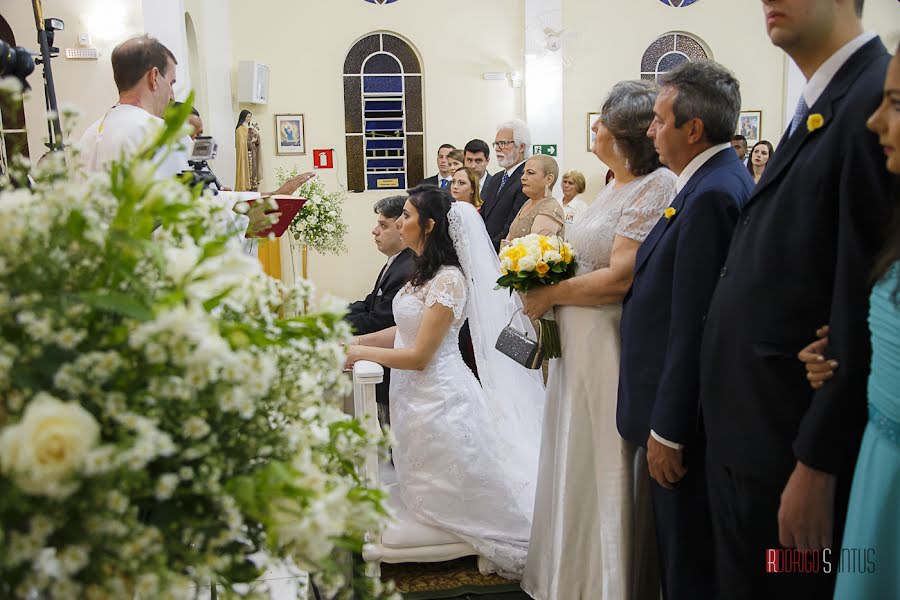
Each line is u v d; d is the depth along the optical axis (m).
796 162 1.67
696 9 10.16
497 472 3.10
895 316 1.34
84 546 0.83
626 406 2.27
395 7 9.74
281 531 0.89
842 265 1.50
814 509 1.55
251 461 1.02
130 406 0.89
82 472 0.79
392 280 4.22
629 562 2.43
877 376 1.38
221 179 8.74
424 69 9.85
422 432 3.05
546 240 2.57
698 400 2.02
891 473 1.35
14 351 0.87
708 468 1.88
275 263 7.78
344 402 3.19
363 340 3.55
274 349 1.08
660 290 2.19
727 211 2.02
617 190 2.56
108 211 0.97
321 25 9.62
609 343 2.48
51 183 1.01
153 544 0.87
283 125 9.66
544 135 9.97
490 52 9.94
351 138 9.84
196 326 0.87
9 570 0.85
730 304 1.76
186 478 0.92
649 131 2.27
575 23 10.04
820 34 1.64
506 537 3.07
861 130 1.51
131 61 3.00
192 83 8.02
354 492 1.07
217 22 8.86
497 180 6.34
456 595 2.96
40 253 0.91
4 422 0.85
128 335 0.90
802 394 1.67
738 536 1.81
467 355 3.96
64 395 0.88
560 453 2.60
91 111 6.23
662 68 10.23
